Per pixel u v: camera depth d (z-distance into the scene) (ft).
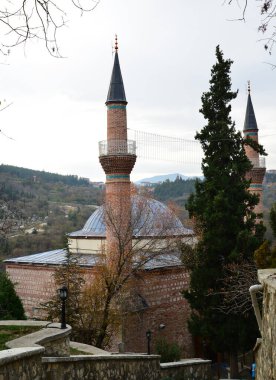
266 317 23.25
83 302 78.18
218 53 85.92
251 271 68.23
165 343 92.73
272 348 21.80
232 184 82.07
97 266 85.51
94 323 77.51
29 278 109.40
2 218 67.10
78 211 306.35
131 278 90.17
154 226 98.73
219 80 85.51
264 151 84.12
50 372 26.71
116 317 80.69
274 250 38.60
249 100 136.36
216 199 78.18
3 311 69.10
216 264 80.28
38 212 266.57
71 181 488.85
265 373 23.59
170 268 103.40
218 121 83.56
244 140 83.97
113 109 97.30
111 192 94.68
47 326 33.86
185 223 111.86
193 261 84.48
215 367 98.27
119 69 99.71
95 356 31.65
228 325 76.18
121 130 96.84
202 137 84.94
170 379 44.55
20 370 22.74
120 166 94.17
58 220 266.77
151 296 99.09
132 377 38.17
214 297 77.61
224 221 79.41
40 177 449.48
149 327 97.66
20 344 27.96
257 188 129.08
